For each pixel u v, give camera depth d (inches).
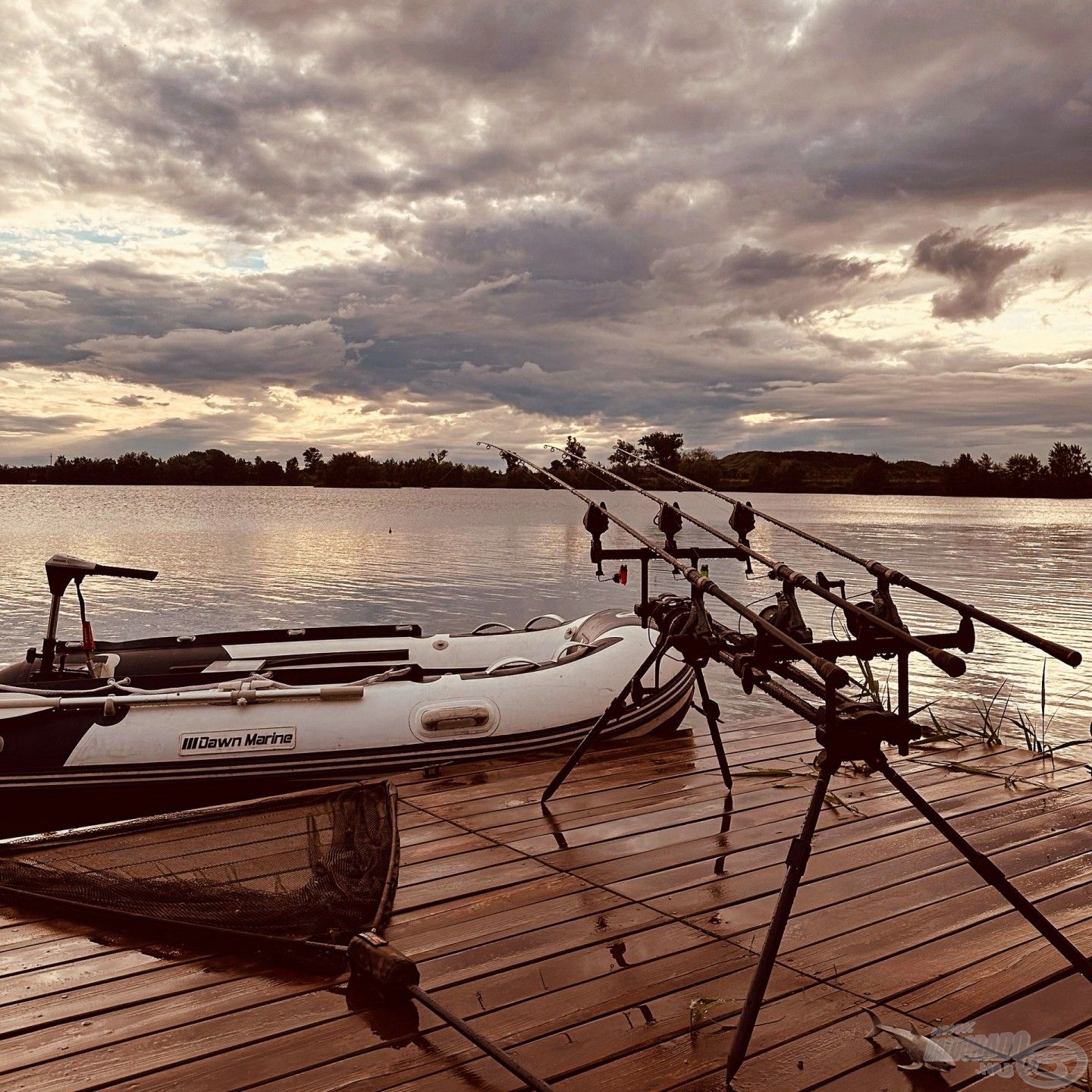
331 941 100.7
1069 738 267.0
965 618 87.7
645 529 1284.4
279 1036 85.2
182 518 1601.9
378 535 1187.9
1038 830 136.3
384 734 170.6
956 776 164.2
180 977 96.3
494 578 695.1
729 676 362.0
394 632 224.8
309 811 137.7
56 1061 81.4
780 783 159.3
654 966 97.0
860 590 644.1
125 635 444.5
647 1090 76.5
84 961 99.8
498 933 104.6
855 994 91.3
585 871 121.7
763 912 109.7
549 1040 83.9
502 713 176.7
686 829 137.4
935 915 108.6
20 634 447.5
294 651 215.5
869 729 82.8
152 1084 78.1
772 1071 79.0
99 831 130.1
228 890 110.4
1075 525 1685.5
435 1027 86.5
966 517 2052.2
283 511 1925.4
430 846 130.6
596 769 168.7
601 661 188.4
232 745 165.5
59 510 1899.6
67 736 162.7
